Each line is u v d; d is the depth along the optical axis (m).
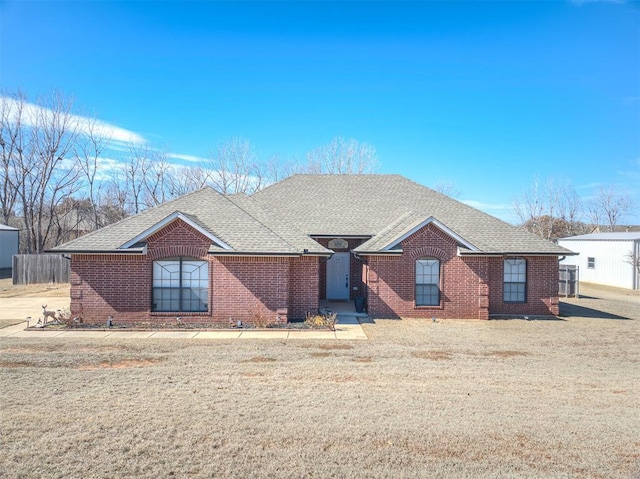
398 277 18.45
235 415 7.71
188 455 6.28
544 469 6.05
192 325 16.11
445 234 18.42
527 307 19.64
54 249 15.97
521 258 19.72
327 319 16.52
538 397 8.93
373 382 9.74
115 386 9.23
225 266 16.56
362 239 21.97
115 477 5.71
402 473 5.90
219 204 19.45
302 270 17.70
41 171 45.75
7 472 5.79
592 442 6.88
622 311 21.56
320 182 26.19
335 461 6.18
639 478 5.83
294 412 7.89
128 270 16.42
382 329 15.98
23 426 7.17
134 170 51.31
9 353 12.05
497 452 6.51
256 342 13.70
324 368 10.81
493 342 14.09
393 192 25.05
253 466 6.02
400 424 7.43
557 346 13.69
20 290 28.30
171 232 16.55
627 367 11.39
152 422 7.37
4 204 45.94
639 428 7.43
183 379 9.77
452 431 7.19
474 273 18.47
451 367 11.08
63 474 5.77
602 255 37.88
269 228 18.97
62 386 9.20
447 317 18.39
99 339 13.93
